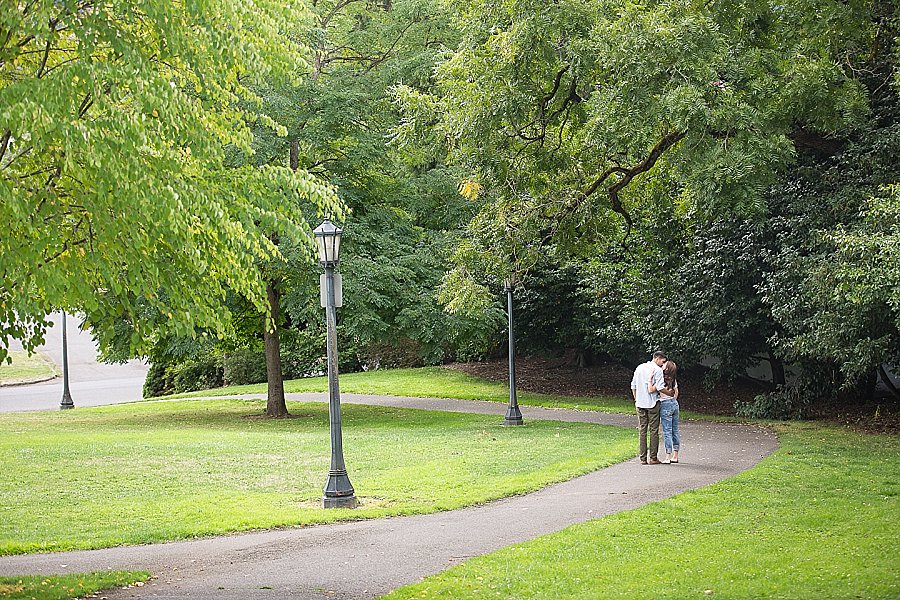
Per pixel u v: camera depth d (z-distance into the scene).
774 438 19.59
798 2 18.25
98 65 6.86
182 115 7.45
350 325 23.34
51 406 37.03
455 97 19.36
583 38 17.25
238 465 17.20
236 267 8.27
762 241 22.20
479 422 24.55
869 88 20.33
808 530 10.28
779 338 22.98
